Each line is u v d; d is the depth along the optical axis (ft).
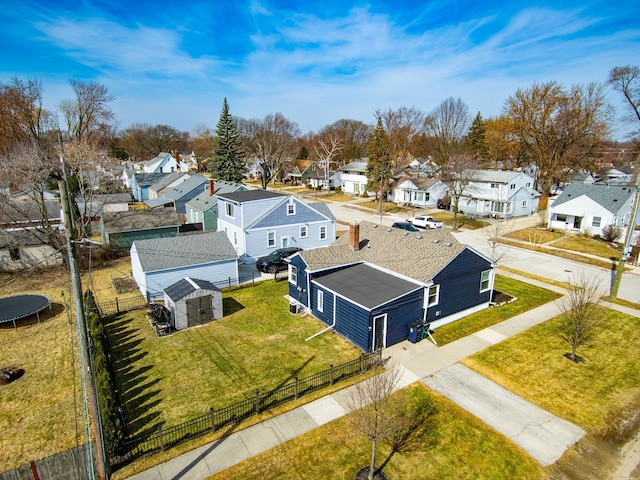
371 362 53.93
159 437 38.99
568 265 102.47
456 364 55.88
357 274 70.54
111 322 69.72
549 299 79.51
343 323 63.36
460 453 39.70
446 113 236.43
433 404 47.11
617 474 37.50
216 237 89.15
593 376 53.21
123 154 382.83
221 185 156.15
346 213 177.58
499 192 161.68
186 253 82.84
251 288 86.38
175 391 49.67
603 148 194.39
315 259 72.18
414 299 62.54
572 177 221.66
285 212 105.60
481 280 72.69
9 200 102.22
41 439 41.52
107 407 40.65
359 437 41.78
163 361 56.75
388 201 206.59
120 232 113.09
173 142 421.18
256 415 44.83
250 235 101.81
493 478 36.76
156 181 218.18
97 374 46.34
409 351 59.47
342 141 342.64
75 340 62.54
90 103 160.86
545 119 174.40
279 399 47.78
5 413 45.62
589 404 47.50
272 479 36.37
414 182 189.47
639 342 62.59
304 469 37.55
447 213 172.35
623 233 122.11
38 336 63.98
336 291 63.62
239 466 37.83
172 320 67.87
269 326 67.97
